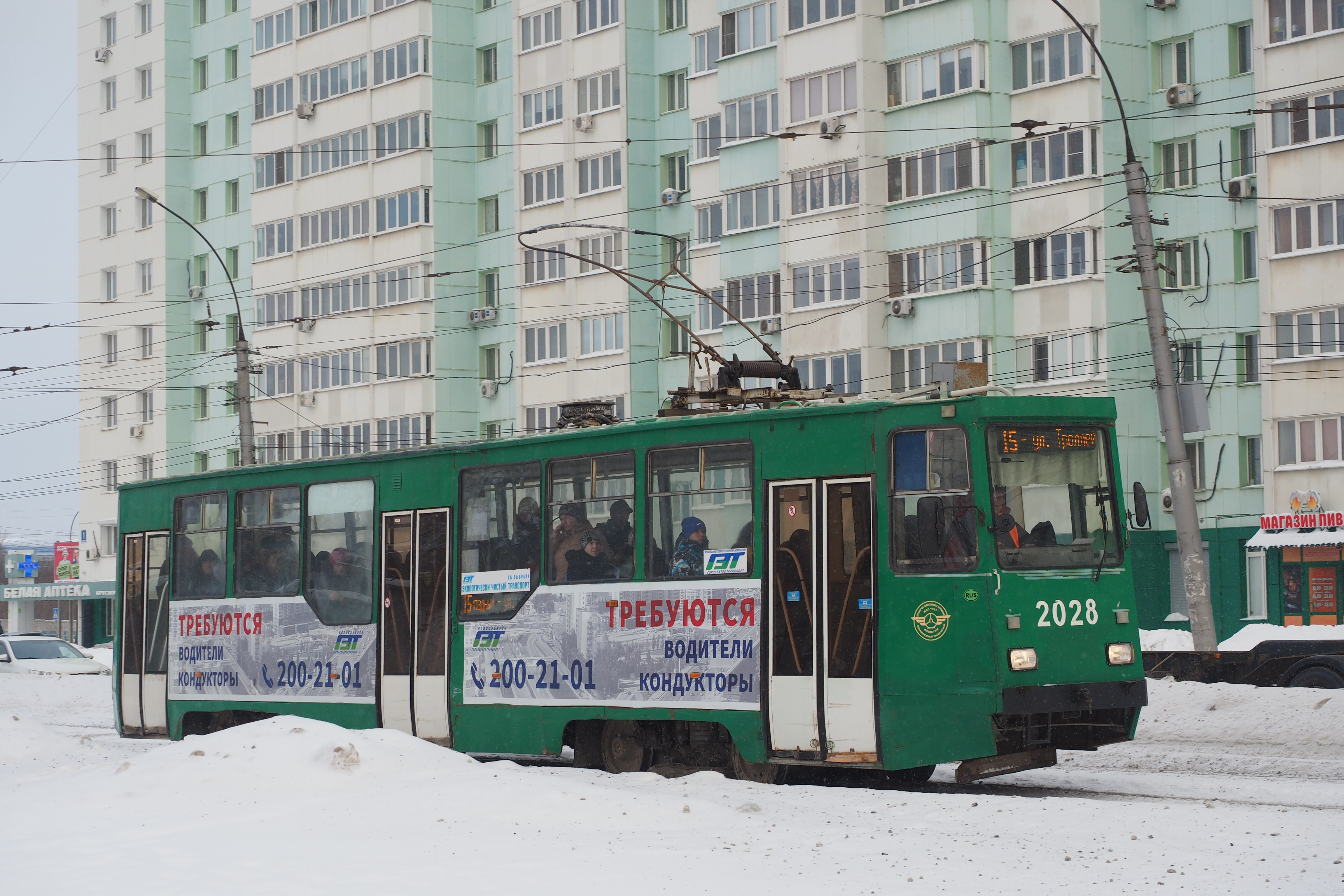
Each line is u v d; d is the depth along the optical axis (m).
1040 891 8.04
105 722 27.27
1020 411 12.77
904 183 40.31
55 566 67.50
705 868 8.80
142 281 63.44
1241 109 37.62
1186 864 8.64
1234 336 37.75
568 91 48.88
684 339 46.41
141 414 63.12
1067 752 16.83
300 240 55.56
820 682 12.99
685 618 13.95
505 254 51.31
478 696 15.68
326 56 54.81
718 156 45.06
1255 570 37.56
